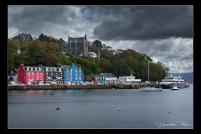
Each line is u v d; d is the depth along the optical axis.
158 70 172.88
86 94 141.12
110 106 82.06
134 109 73.00
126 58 180.75
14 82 154.12
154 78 173.62
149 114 62.31
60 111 69.56
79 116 59.69
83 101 100.00
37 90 158.88
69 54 181.50
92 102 96.00
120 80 181.62
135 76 180.00
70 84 173.00
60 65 173.62
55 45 171.38
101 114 63.22
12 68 154.75
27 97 118.69
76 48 182.88
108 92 159.00
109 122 51.06
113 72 184.75
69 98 115.06
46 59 166.25
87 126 47.31
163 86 172.00
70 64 177.75
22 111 69.31
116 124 49.00
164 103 89.94
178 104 85.31
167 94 136.62
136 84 177.50
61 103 91.88
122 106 81.44
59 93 148.88
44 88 162.12
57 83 169.12
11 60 154.25
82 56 183.75
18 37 158.12
